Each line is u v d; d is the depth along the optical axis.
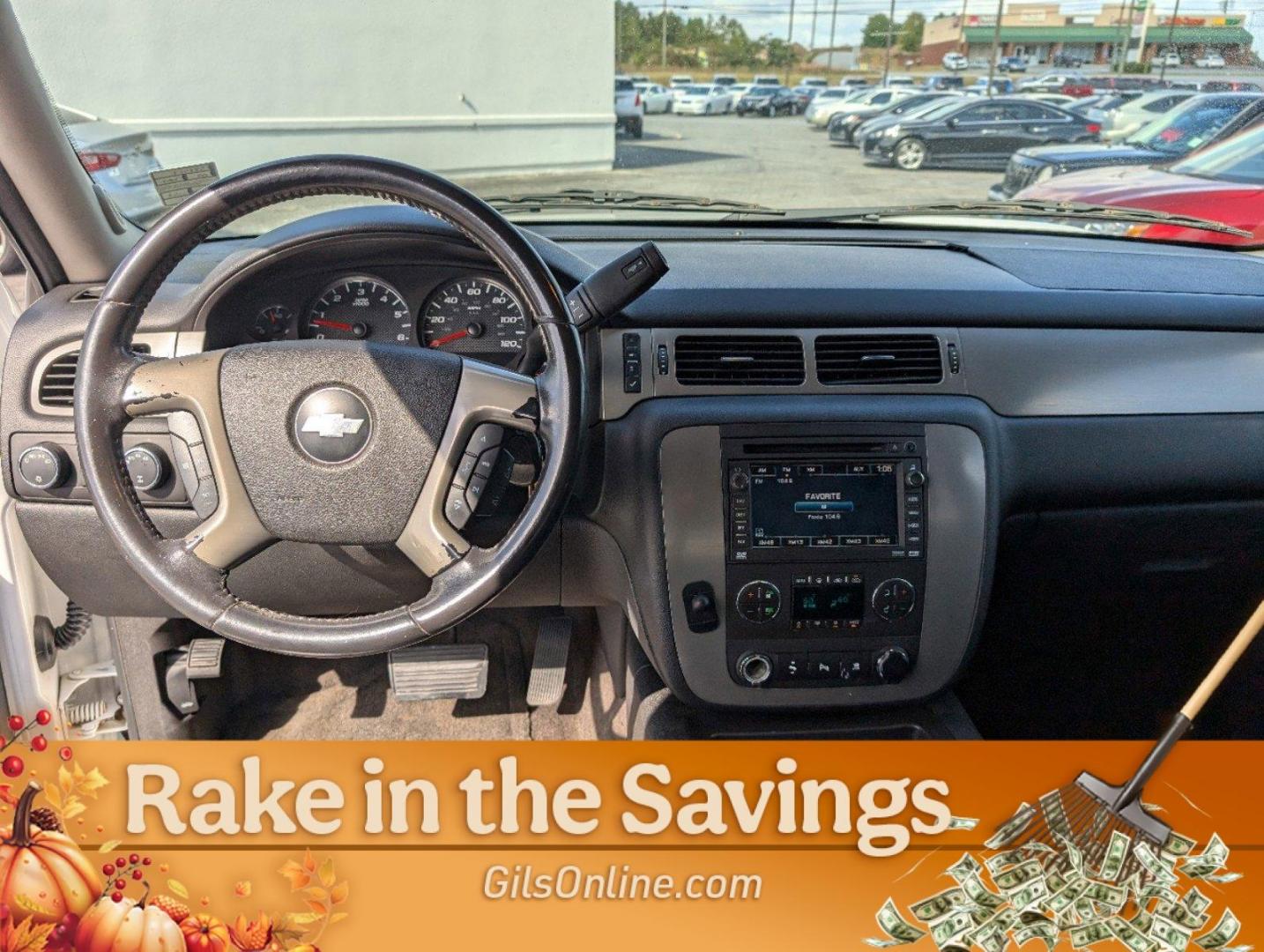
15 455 1.52
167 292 1.58
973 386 1.62
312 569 1.54
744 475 1.49
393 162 1.15
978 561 1.54
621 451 1.52
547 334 1.19
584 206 1.94
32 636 1.58
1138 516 1.82
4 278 1.56
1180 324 1.70
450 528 1.23
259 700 2.04
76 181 1.45
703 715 1.63
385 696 2.03
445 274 1.58
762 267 1.74
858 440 1.51
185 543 1.22
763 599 1.51
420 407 1.21
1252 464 1.76
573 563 1.68
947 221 2.08
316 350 1.22
